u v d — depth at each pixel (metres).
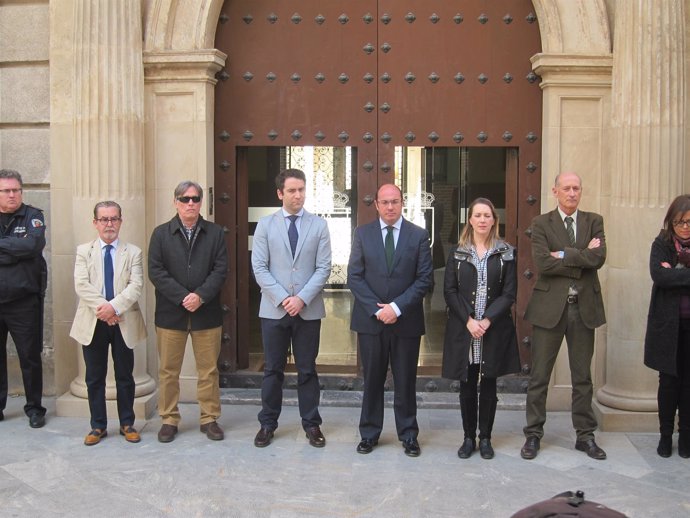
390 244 5.48
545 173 6.59
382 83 6.84
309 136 6.90
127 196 6.38
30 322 6.09
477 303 5.35
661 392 5.48
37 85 6.75
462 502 4.74
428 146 6.88
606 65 6.36
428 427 6.17
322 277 5.66
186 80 6.59
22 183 6.82
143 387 6.45
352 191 7.17
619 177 6.18
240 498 4.79
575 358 5.54
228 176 6.95
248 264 7.20
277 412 5.77
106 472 5.19
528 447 5.50
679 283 5.27
